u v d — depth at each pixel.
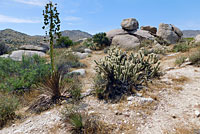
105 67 4.83
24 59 6.32
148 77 5.46
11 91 4.92
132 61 5.58
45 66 5.92
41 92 4.79
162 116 3.32
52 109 4.02
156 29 21.70
